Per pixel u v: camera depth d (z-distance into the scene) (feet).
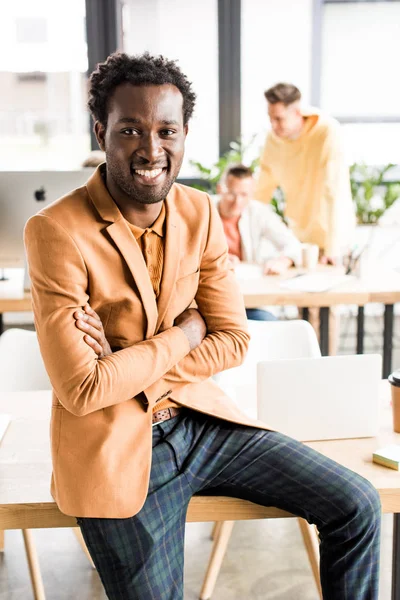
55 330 4.83
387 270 11.83
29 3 16.49
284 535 8.46
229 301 5.75
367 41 17.10
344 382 5.95
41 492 5.25
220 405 5.76
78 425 5.01
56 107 17.15
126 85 4.91
